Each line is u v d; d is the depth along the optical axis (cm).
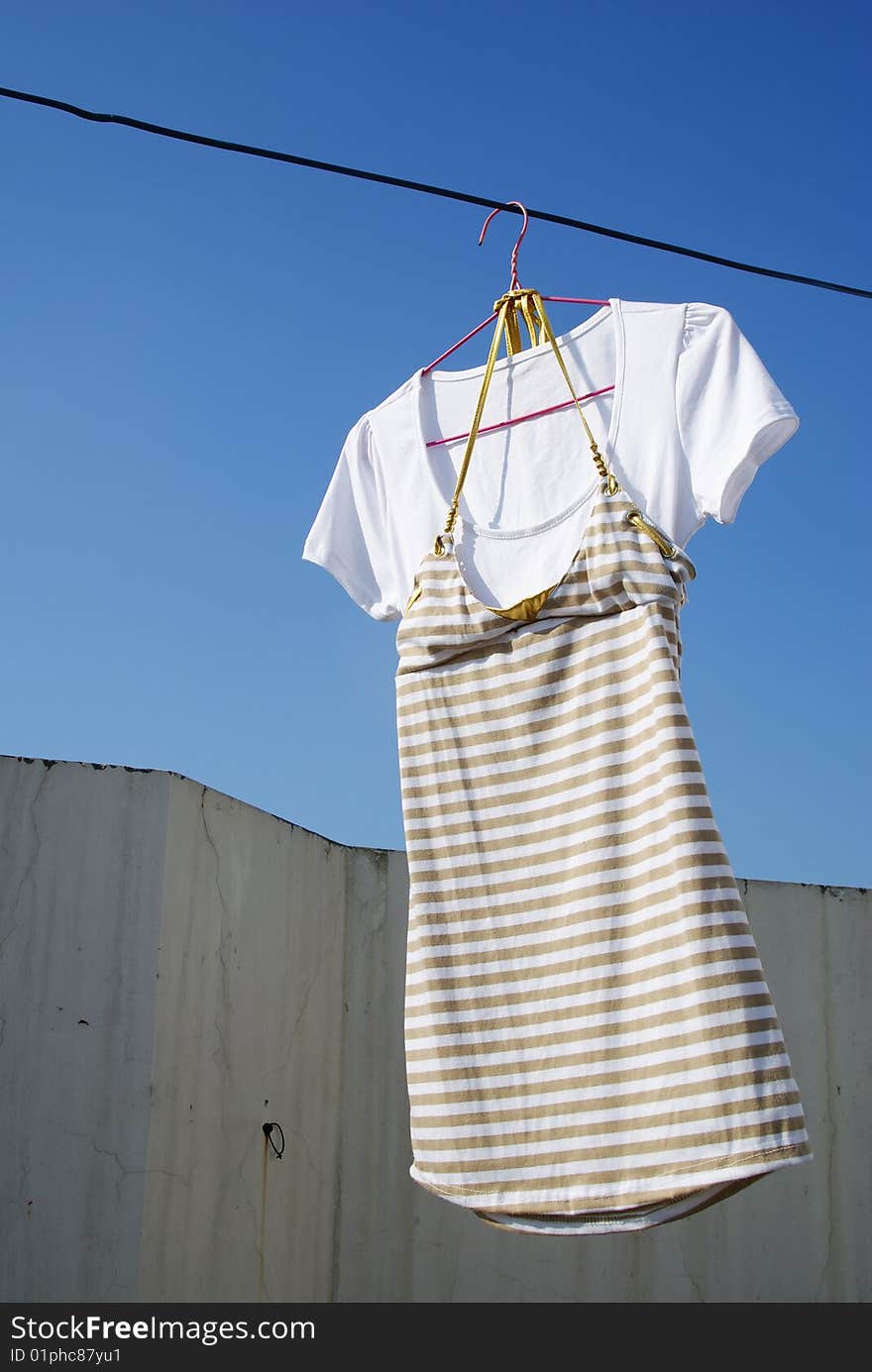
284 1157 550
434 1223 584
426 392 272
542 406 255
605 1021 207
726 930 200
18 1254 454
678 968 202
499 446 258
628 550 227
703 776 211
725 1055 194
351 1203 577
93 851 506
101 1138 474
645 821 212
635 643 223
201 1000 521
